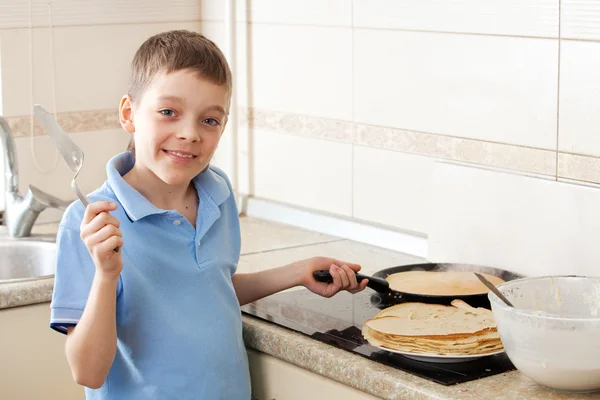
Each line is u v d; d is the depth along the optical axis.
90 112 2.71
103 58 2.71
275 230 2.48
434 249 2.08
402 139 2.19
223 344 1.56
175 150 1.50
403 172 2.20
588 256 1.77
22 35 2.57
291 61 2.48
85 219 1.38
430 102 2.10
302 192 2.52
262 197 2.66
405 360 1.48
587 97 1.77
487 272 1.91
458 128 2.04
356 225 2.34
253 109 2.64
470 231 1.99
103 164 2.76
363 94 2.27
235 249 1.72
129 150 1.66
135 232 1.53
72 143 1.43
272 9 2.52
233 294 1.64
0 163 2.69
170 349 1.51
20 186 2.63
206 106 1.50
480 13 1.95
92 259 1.44
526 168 1.90
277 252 2.22
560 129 1.82
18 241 2.47
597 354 1.30
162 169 1.52
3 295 2.02
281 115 2.54
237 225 1.75
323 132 2.41
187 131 1.49
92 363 1.41
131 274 1.50
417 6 2.10
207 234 1.62
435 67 2.07
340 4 2.30
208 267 1.58
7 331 2.06
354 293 1.77
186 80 1.48
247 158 2.69
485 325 1.56
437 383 1.39
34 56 2.59
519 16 1.88
